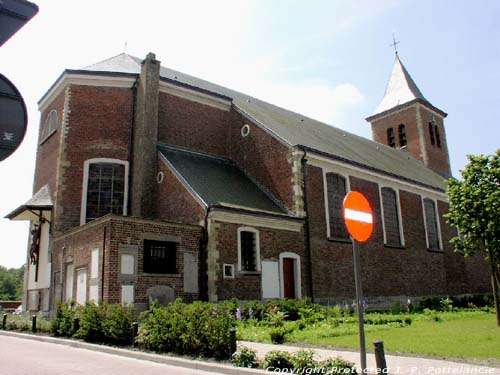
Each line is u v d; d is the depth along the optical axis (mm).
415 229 28047
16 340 14594
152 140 21781
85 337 12977
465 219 16062
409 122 41938
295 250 19719
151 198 21031
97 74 22656
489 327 13750
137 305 15039
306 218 20594
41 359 10023
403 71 44719
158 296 15586
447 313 19375
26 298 22828
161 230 16188
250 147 23891
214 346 9344
